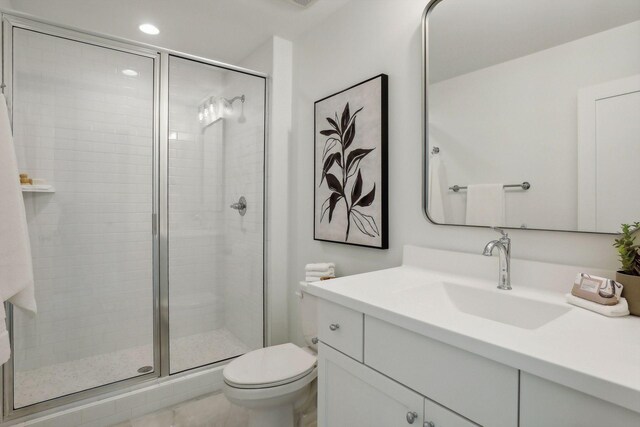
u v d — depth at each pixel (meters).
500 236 1.26
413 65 1.58
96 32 1.92
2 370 1.69
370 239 1.75
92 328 2.27
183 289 2.44
